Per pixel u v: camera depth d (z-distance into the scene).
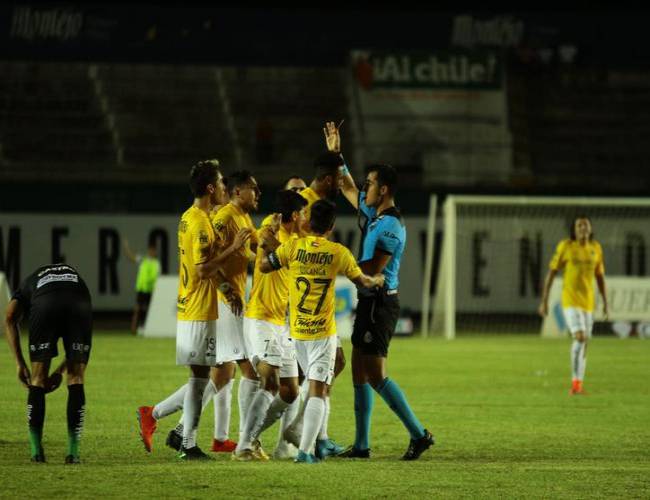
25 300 30.55
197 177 31.19
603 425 40.97
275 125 130.12
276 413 31.94
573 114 135.88
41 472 28.33
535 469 29.88
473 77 130.50
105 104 129.25
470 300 113.00
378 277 31.17
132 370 60.69
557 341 90.12
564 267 54.50
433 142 127.50
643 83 139.25
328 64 135.50
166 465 29.89
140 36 132.25
